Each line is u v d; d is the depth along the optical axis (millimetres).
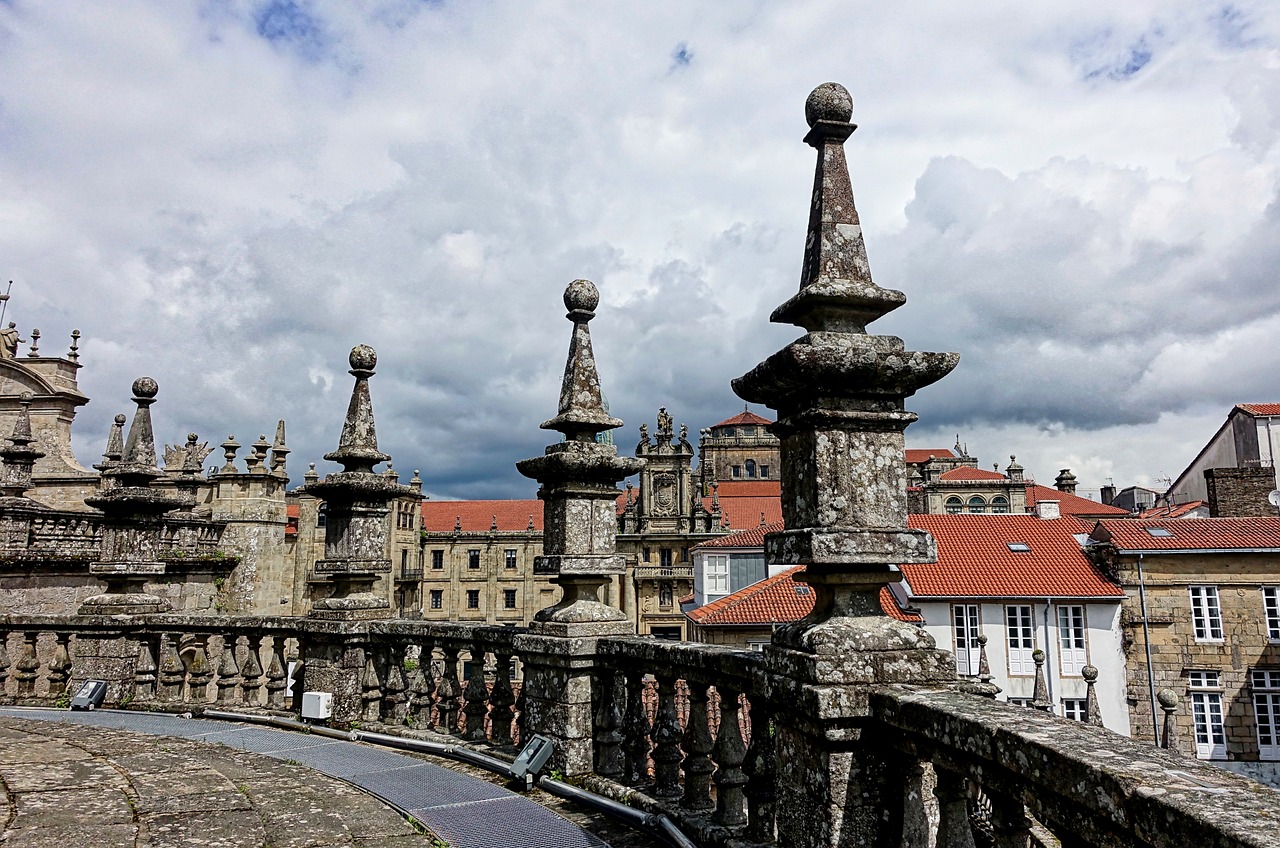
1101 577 30141
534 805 5230
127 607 9539
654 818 4742
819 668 3285
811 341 3445
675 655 4949
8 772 5195
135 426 9898
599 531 6199
